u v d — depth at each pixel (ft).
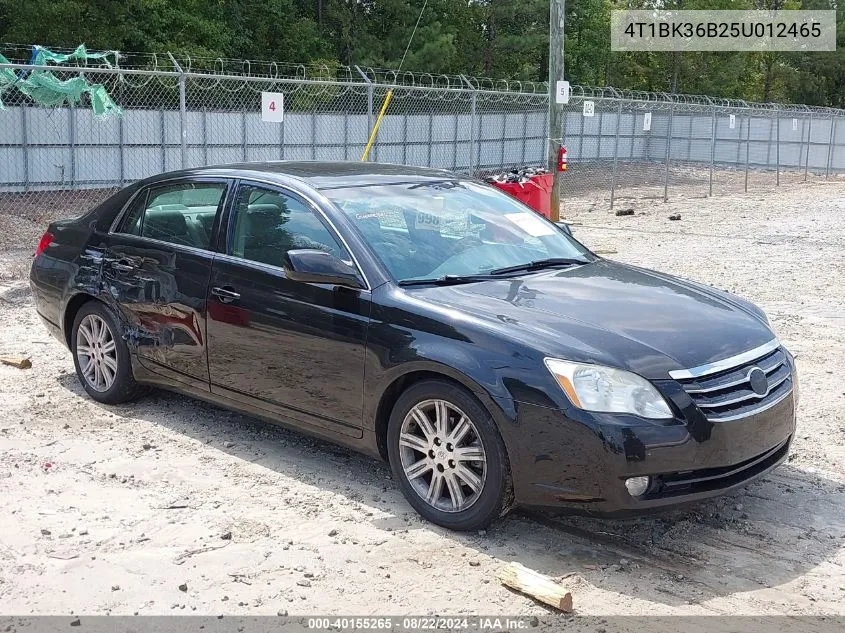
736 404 13.69
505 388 13.44
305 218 16.74
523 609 12.27
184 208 18.84
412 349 14.46
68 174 82.53
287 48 128.57
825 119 132.05
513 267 16.69
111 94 86.53
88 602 12.36
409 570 13.30
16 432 18.78
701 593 12.78
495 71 153.58
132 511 15.19
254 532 14.47
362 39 132.57
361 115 99.14
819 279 39.24
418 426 14.94
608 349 13.46
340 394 15.64
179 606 12.26
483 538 14.34
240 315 16.99
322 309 15.76
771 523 15.07
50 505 15.37
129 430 19.06
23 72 76.02
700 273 40.68
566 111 129.08
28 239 50.98
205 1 114.21
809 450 18.49
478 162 113.91
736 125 138.10
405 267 15.75
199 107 97.71
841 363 25.31
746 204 81.46
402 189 17.80
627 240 53.42
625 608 12.33
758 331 15.15
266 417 17.19
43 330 28.07
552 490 13.30
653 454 12.84
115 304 19.60
